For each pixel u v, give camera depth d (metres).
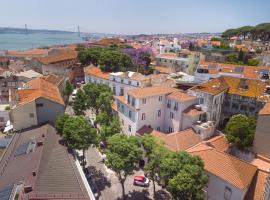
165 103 63.38
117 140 42.00
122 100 65.38
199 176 36.84
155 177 48.00
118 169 40.81
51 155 44.34
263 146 52.50
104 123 62.66
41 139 49.59
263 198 35.47
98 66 114.69
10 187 36.06
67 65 137.50
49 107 59.19
